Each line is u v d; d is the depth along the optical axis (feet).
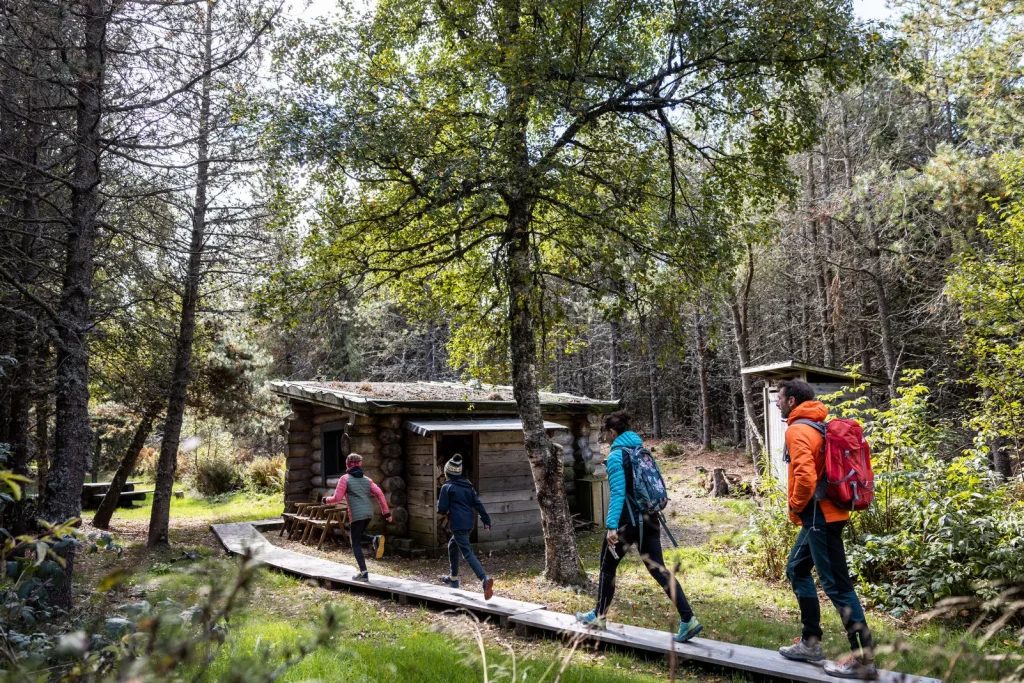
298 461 46.34
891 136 64.03
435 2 29.19
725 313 82.74
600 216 26.68
